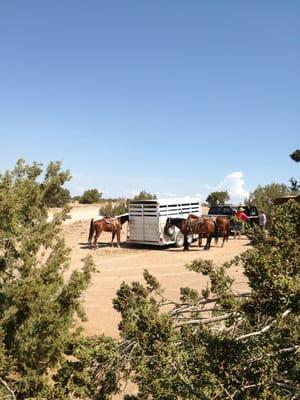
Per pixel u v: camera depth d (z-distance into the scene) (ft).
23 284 13.85
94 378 9.37
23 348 13.60
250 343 7.77
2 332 12.41
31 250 14.83
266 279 7.04
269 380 7.11
